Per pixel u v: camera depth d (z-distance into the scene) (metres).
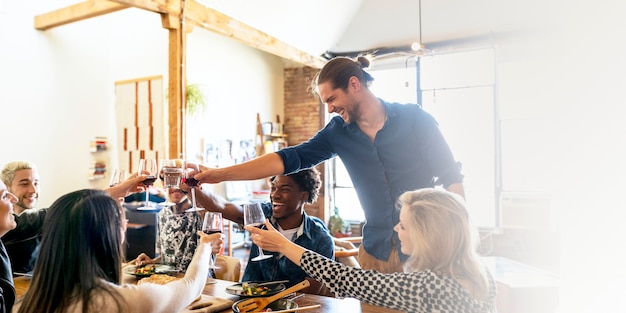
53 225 1.07
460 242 1.30
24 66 4.93
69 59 5.41
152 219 4.36
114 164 5.87
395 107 1.81
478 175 6.49
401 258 1.81
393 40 6.98
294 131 7.95
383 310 1.44
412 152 1.79
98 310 1.01
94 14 4.62
